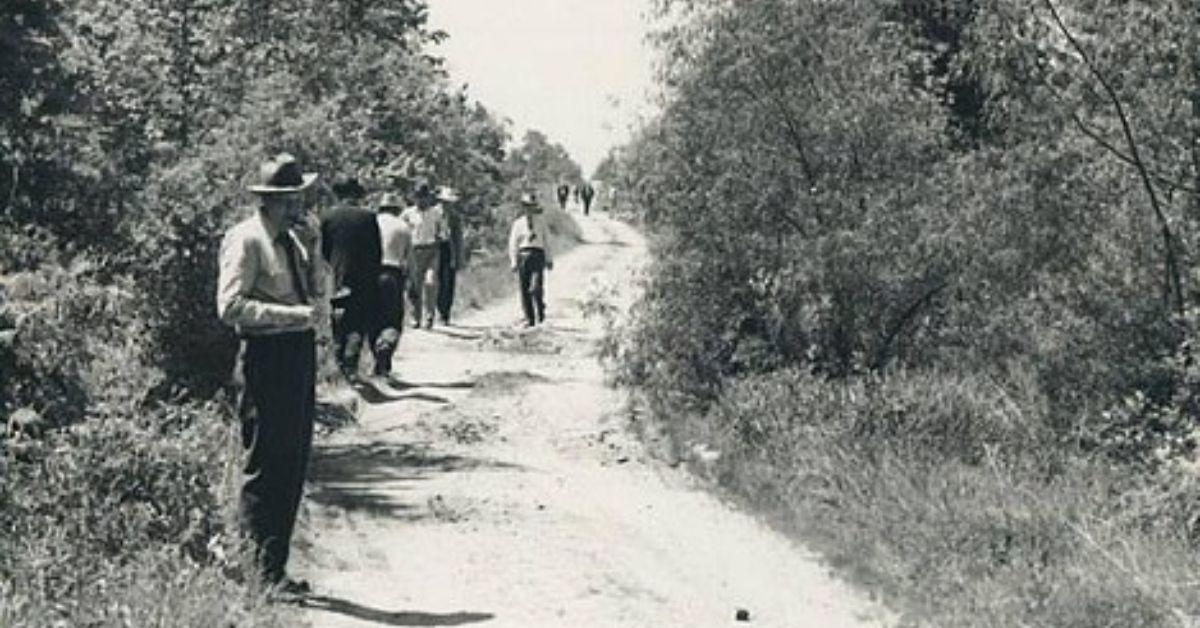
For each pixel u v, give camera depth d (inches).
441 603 339.9
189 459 347.9
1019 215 527.8
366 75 957.2
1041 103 504.4
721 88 601.3
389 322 704.4
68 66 509.4
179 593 287.0
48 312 398.6
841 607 360.2
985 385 547.2
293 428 320.8
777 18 596.7
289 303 322.0
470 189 1662.2
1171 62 481.7
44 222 485.4
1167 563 358.9
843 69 598.2
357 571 366.3
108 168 494.9
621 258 1843.0
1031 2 496.7
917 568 377.1
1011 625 331.0
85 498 321.7
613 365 722.8
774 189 598.9
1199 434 435.2
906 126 597.6
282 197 318.7
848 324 586.6
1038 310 535.5
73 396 386.3
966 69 625.0
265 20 752.3
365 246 646.5
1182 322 490.3
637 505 467.5
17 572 286.8
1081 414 500.1
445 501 454.3
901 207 575.2
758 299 603.5
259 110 599.8
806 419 525.7
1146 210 503.2
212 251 482.6
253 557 319.0
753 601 361.7
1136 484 433.1
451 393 674.2
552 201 2908.5
